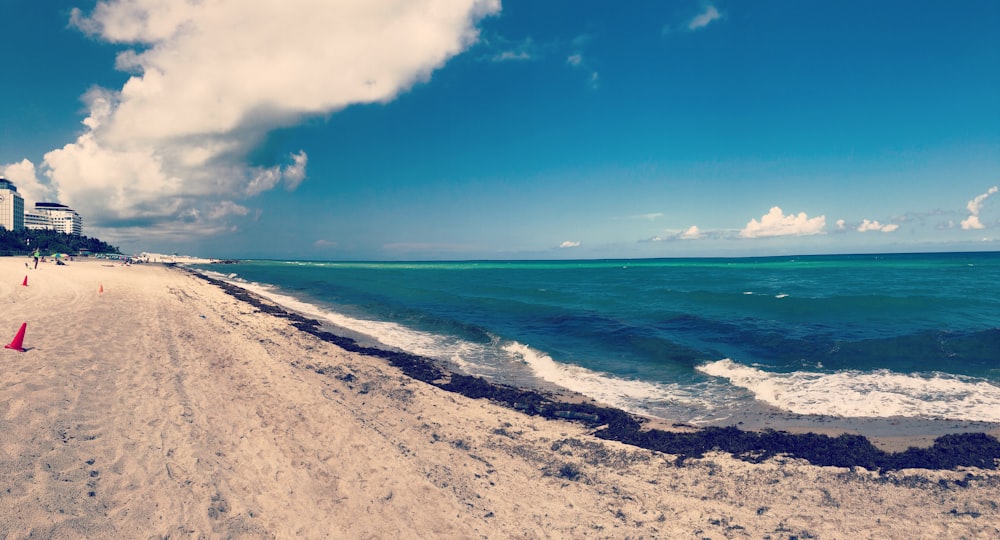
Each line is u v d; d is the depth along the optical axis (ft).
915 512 23.62
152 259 452.35
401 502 22.59
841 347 58.59
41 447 23.04
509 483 26.25
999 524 22.31
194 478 22.57
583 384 48.11
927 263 339.98
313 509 21.29
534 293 135.13
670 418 38.73
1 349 40.88
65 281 116.98
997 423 35.76
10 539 16.10
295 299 125.08
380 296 133.18
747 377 48.75
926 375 47.70
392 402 39.09
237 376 40.83
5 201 538.47
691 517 23.22
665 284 166.09
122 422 27.94
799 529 22.17
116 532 17.75
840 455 30.27
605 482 26.94
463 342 69.05
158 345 49.83
